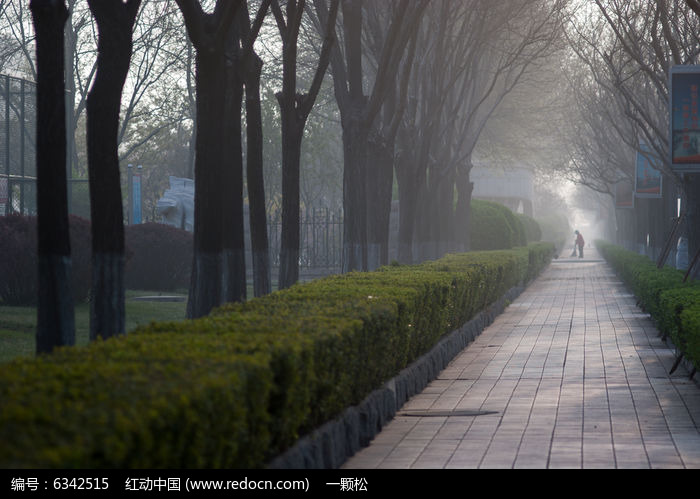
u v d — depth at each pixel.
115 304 11.67
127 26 11.94
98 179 11.70
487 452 11.91
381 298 14.88
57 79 10.51
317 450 10.12
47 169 10.47
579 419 14.27
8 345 18.72
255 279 20.27
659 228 56.47
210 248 15.13
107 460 5.06
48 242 10.49
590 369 20.47
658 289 26.59
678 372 19.73
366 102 27.30
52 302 10.49
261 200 20.33
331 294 15.09
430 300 18.45
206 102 14.91
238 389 6.96
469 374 20.14
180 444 5.95
